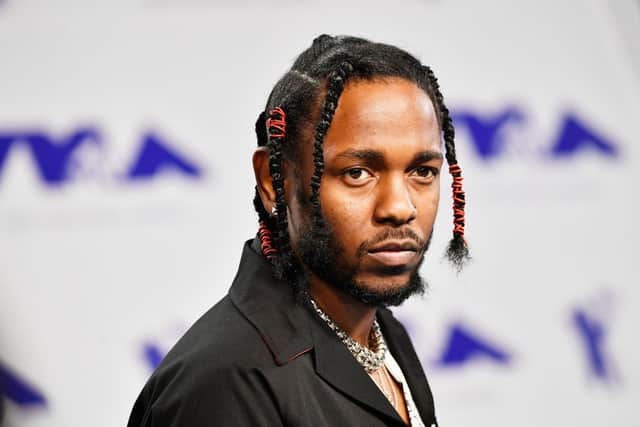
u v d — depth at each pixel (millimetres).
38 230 7734
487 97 8258
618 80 8398
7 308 7688
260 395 2639
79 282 7766
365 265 2762
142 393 2932
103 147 7828
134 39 7945
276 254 2959
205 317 2955
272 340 2742
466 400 8078
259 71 8039
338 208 2730
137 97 7910
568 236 8250
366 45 2910
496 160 8188
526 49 8344
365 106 2713
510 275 8188
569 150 8305
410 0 8234
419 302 8062
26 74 7801
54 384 7707
